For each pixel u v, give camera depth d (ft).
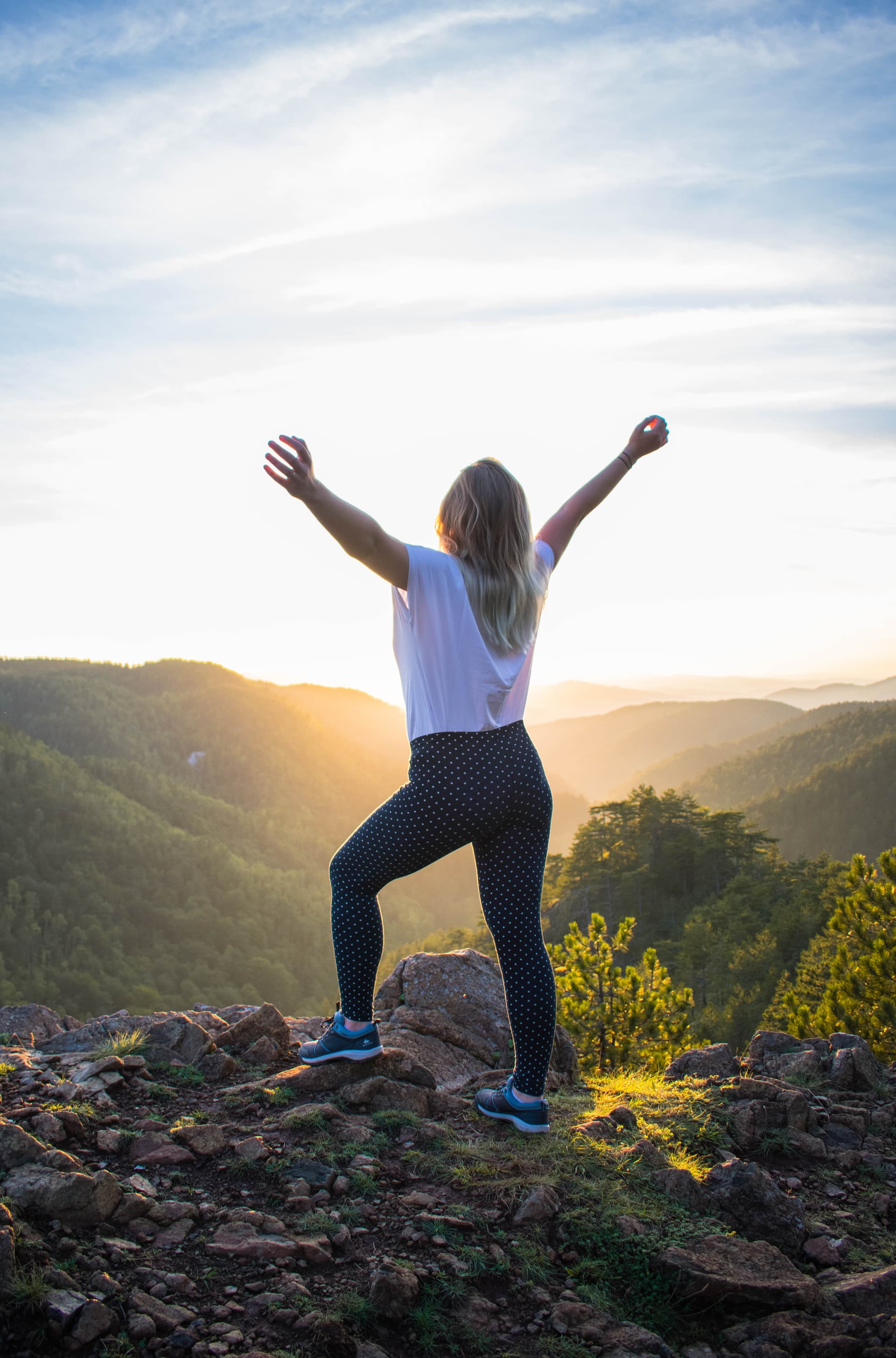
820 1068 10.58
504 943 7.55
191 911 449.89
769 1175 8.07
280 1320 5.27
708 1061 10.77
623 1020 22.02
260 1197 6.63
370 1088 8.17
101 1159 6.92
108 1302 5.23
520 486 7.21
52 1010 10.59
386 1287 5.58
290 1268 5.82
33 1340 4.86
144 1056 8.92
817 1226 7.27
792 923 151.33
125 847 477.36
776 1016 55.88
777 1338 5.77
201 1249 5.93
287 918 479.41
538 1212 6.70
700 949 162.91
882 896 28.78
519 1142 7.77
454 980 11.14
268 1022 9.73
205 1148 7.14
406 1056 8.83
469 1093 9.16
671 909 224.94
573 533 8.48
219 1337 5.10
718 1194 7.29
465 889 602.44
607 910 228.22
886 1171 8.30
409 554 6.75
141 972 395.34
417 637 6.97
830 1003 28.09
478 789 6.97
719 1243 6.59
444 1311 5.66
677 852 233.96
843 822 410.72
